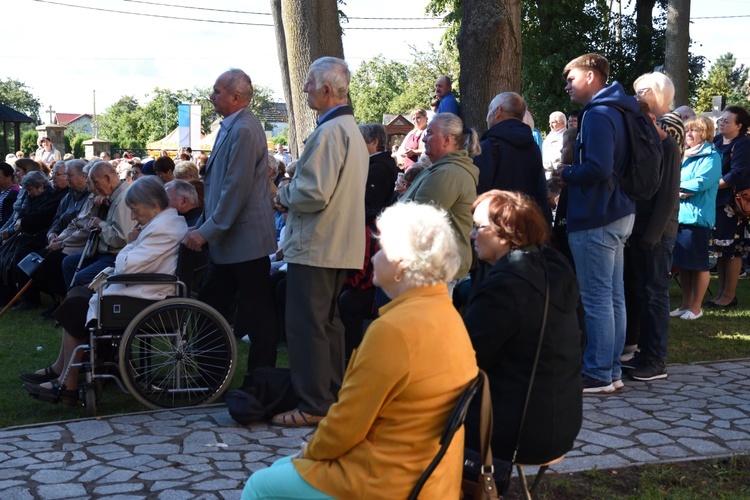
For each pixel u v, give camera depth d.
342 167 4.60
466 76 8.80
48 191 9.30
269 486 2.46
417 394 2.33
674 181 5.53
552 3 25.86
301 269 4.62
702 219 7.70
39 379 5.43
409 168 6.12
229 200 5.05
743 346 6.87
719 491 3.80
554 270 2.98
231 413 4.66
